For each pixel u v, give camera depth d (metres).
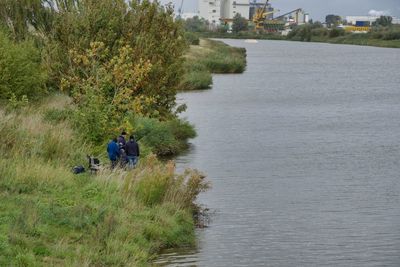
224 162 38.12
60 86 40.44
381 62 169.00
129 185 24.05
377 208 28.02
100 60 38.84
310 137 48.59
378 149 43.78
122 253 18.28
